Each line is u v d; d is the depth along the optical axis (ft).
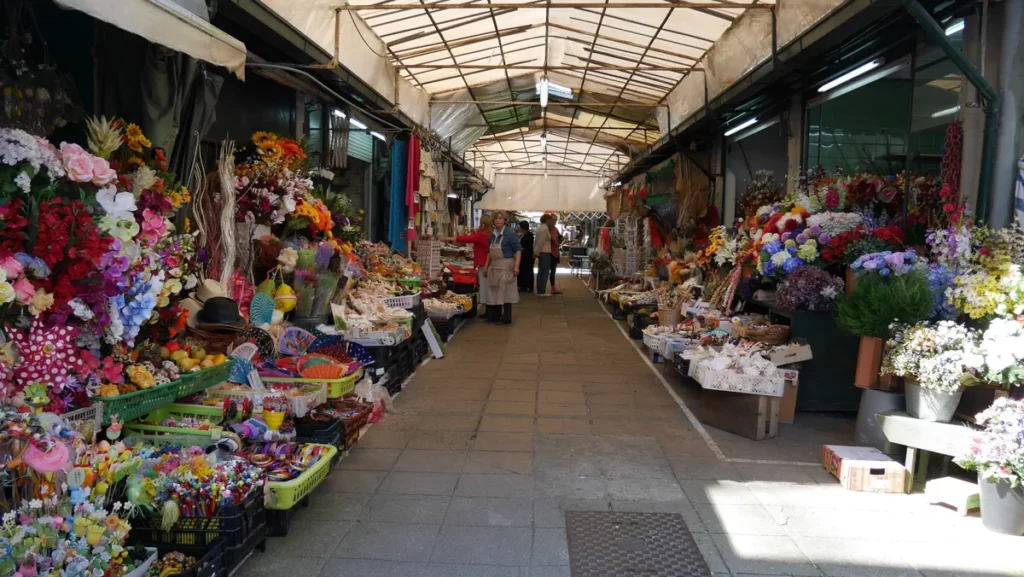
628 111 46.98
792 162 27.84
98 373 10.57
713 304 27.48
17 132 9.14
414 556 11.21
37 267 9.30
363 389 18.44
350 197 36.27
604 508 13.28
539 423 18.97
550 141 67.62
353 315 21.29
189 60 14.21
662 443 17.39
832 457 15.23
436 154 43.01
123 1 9.07
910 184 20.47
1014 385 13.88
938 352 14.01
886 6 16.42
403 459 15.85
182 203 13.93
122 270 10.41
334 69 23.45
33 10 12.67
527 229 58.95
